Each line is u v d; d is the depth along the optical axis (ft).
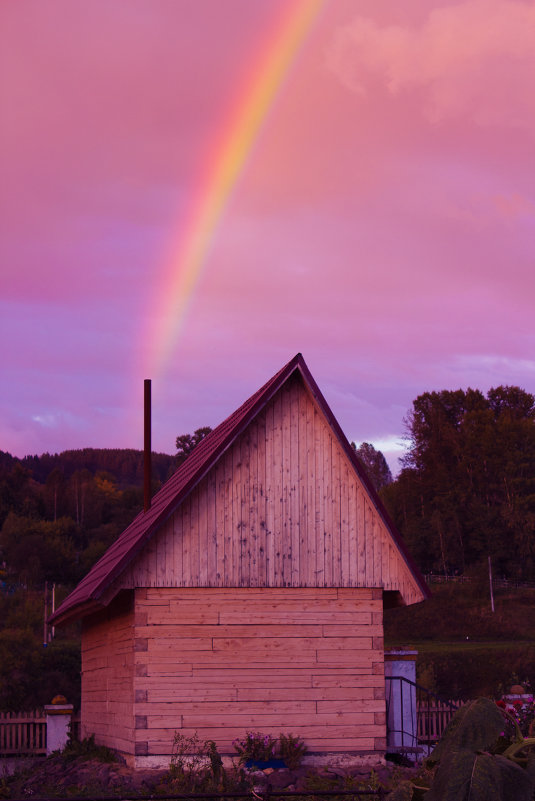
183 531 52.13
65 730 66.64
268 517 53.42
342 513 54.24
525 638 336.49
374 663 52.54
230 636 51.52
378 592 53.72
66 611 61.46
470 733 12.47
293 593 52.75
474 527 449.89
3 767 61.16
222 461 53.52
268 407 54.75
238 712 50.62
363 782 44.16
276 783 46.42
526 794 11.98
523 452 467.93
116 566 50.29
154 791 43.91
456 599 377.30
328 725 51.24
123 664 54.29
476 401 506.48
